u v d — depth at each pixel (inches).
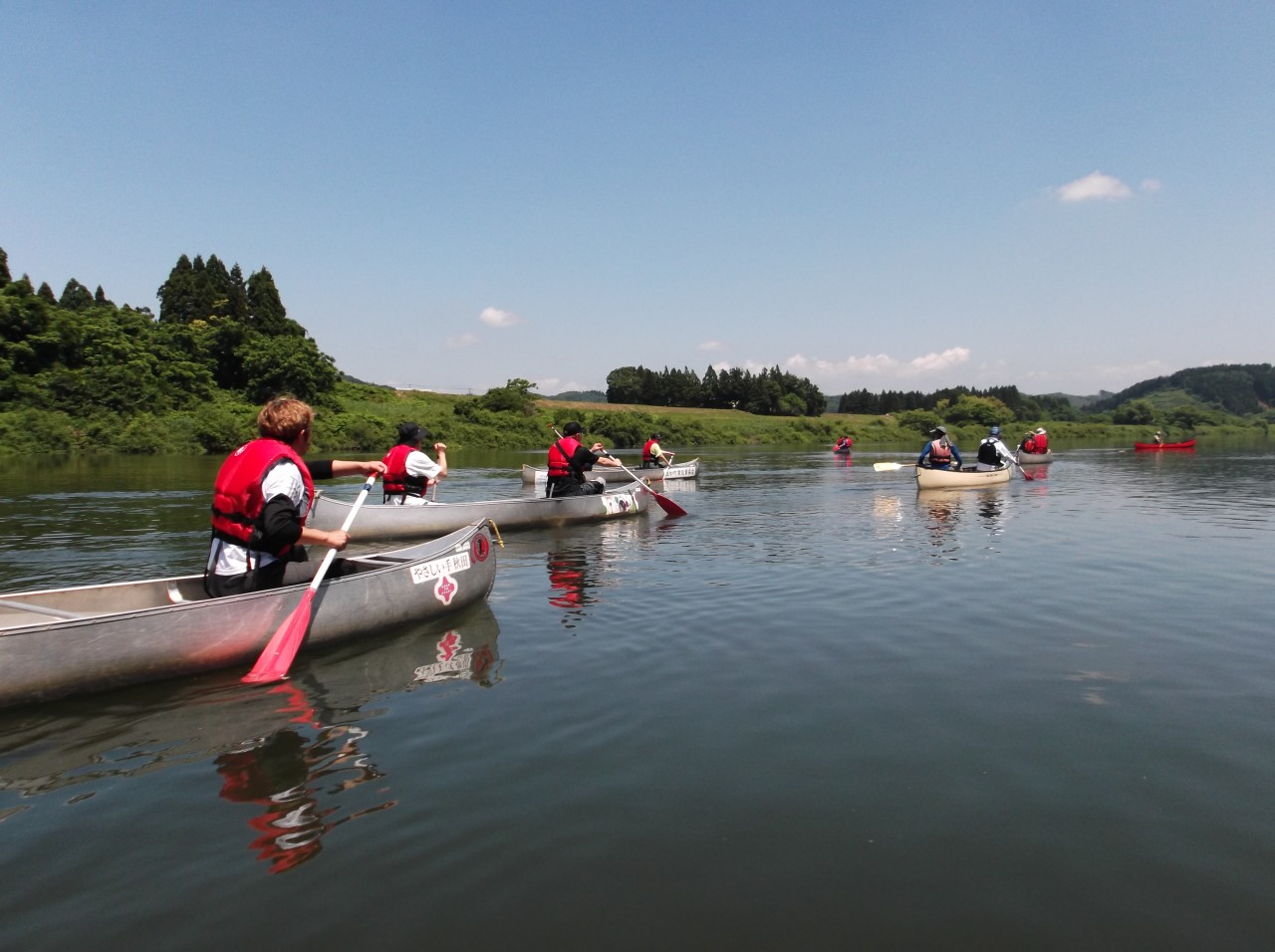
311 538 182.1
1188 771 121.9
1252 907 88.3
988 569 287.6
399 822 108.0
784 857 99.0
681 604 232.8
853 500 562.3
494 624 211.5
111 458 1107.3
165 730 139.6
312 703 152.6
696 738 135.3
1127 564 296.8
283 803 113.6
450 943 83.4
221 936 84.8
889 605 230.2
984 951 81.7
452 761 127.0
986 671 170.4
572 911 88.6
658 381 3971.5
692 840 103.0
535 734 137.4
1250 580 266.2
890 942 83.0
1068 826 106.0
